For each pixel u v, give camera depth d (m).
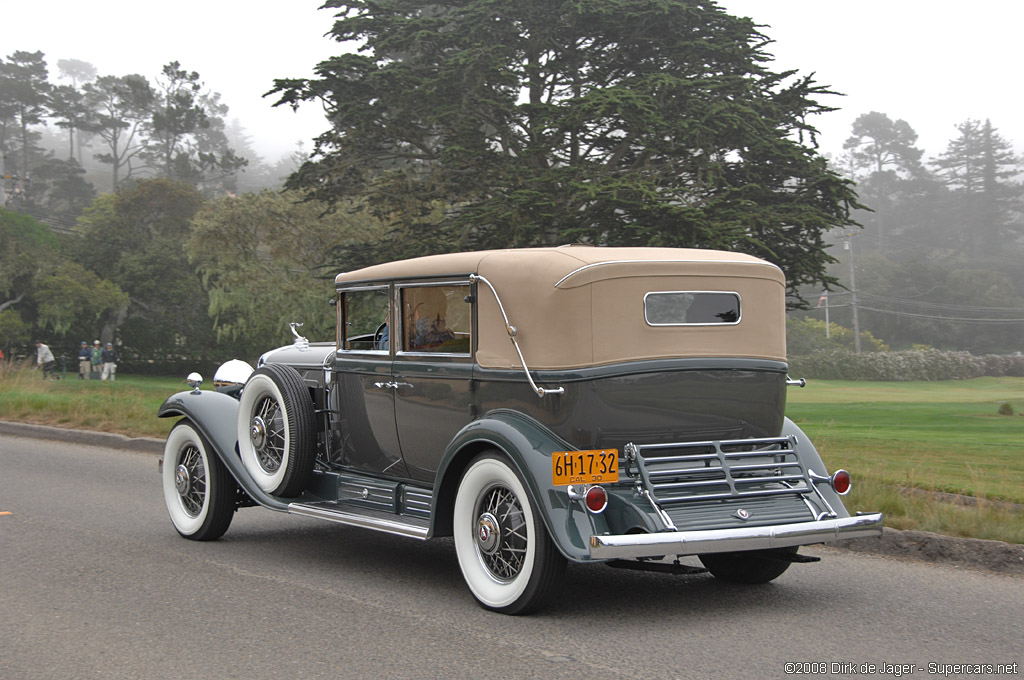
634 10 27.17
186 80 123.62
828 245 26.06
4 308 65.81
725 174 26.81
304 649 4.98
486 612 5.71
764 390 6.10
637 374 5.68
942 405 38.44
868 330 105.06
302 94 29.20
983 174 141.12
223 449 7.56
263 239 46.34
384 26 29.72
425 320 6.50
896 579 6.71
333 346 8.02
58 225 92.88
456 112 26.73
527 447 5.47
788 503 5.82
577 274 5.59
